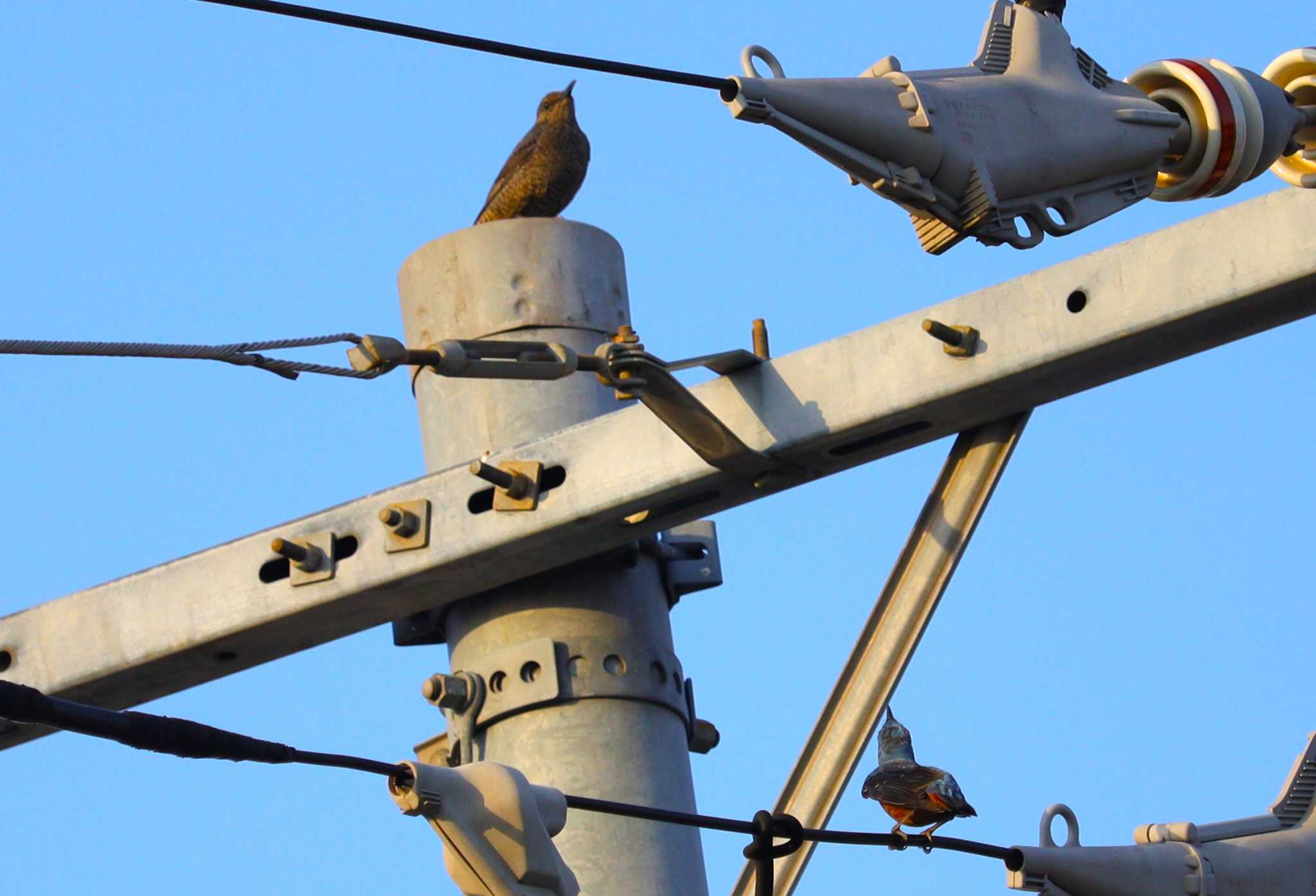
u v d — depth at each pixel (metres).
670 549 13.91
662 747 13.41
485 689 13.49
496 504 12.88
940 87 11.57
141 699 13.89
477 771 10.25
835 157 11.30
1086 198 12.04
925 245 11.86
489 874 10.12
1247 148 12.20
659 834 13.14
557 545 12.95
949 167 11.50
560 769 13.17
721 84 11.04
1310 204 11.19
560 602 13.50
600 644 13.44
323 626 13.43
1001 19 12.07
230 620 13.33
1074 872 11.61
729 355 12.29
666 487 12.52
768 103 11.05
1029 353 11.74
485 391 13.83
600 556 13.58
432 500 13.11
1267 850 12.31
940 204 11.57
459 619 13.74
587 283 14.13
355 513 13.27
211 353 10.59
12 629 13.83
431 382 14.11
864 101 11.28
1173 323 11.42
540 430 13.68
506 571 13.15
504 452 13.00
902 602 12.45
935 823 11.23
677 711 13.63
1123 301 11.55
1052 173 11.81
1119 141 12.01
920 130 11.39
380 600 13.21
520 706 13.31
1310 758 12.76
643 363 11.74
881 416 12.08
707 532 14.09
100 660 13.55
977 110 11.62
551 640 13.40
